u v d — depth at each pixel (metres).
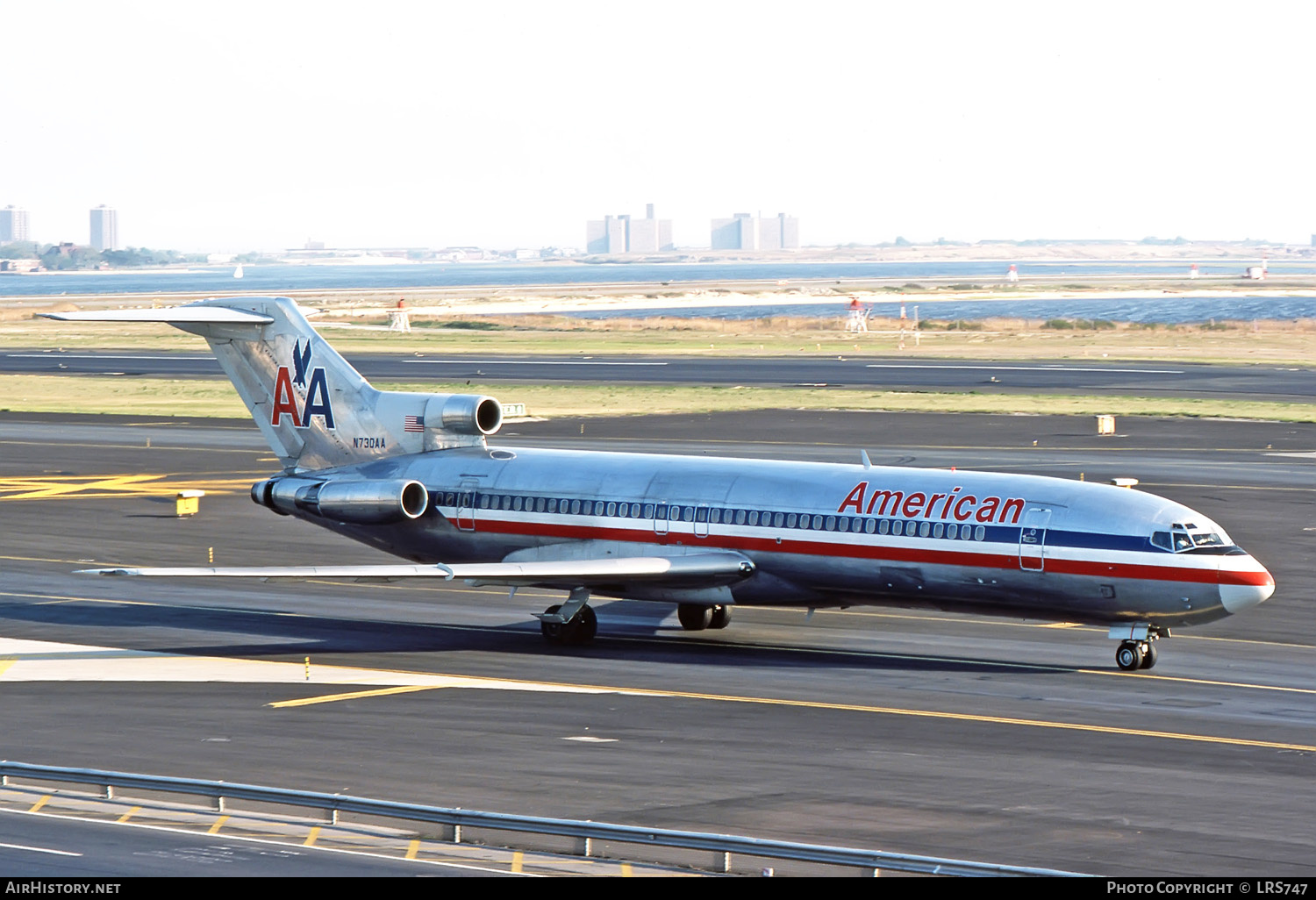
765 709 107.38
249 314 154.25
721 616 139.25
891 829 78.69
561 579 126.38
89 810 81.44
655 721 103.50
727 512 130.88
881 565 124.56
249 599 153.50
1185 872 71.56
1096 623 120.75
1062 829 78.62
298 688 114.44
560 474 140.12
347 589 159.38
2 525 194.25
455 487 143.88
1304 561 166.62
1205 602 114.38
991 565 120.44
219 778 89.00
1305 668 121.44
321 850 74.38
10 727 101.69
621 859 74.00
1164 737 99.31
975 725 102.50
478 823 74.00
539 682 116.50
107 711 106.31
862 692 112.88
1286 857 73.94
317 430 153.38
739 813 81.62
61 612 146.00
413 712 106.12
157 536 187.25
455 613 147.25
